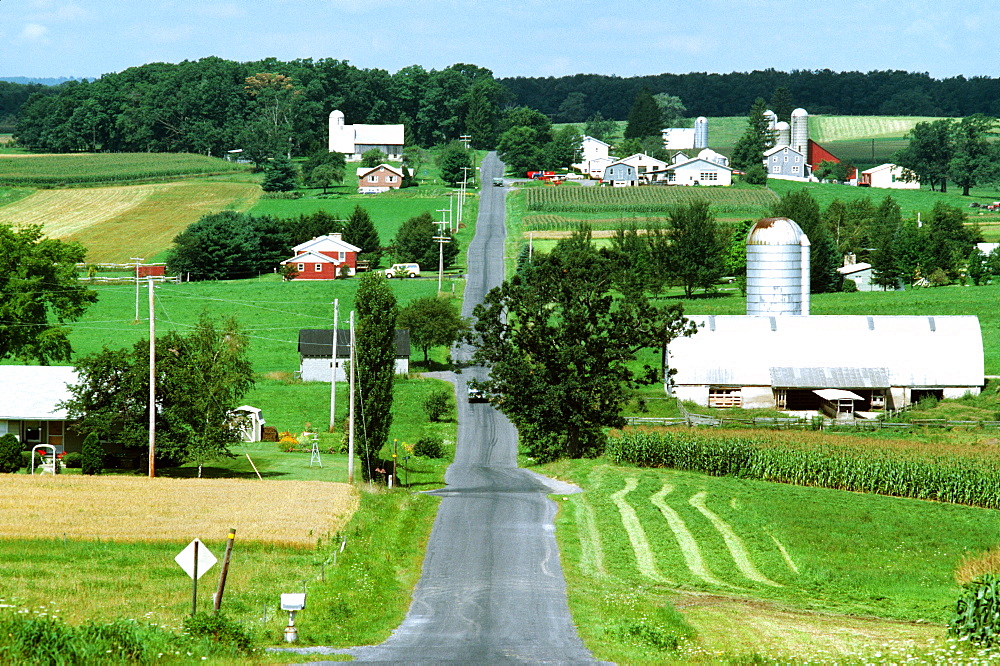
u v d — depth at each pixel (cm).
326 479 13712
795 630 7394
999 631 6950
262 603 7794
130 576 8412
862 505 12094
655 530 10731
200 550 7031
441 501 12325
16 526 9781
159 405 13825
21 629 6162
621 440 15062
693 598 8450
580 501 12306
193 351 14088
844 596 8812
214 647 6525
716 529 10869
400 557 9619
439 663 6494
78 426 13812
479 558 9625
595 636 7225
